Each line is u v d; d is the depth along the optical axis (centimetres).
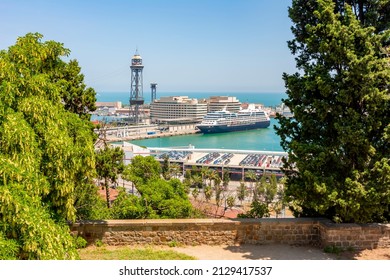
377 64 1148
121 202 1923
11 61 1013
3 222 793
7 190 784
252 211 1548
